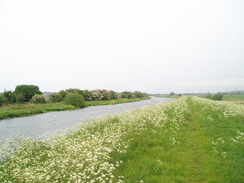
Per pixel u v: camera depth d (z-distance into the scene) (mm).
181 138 11867
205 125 14398
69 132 17188
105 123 17719
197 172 7543
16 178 7652
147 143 11000
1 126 26812
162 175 7289
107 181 6629
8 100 62625
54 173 7281
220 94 71562
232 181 6527
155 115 18266
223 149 9367
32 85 87375
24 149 12273
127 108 55062
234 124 13641
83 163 7266
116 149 9781
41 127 25609
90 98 94250
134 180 6949
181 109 22812
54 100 78312
